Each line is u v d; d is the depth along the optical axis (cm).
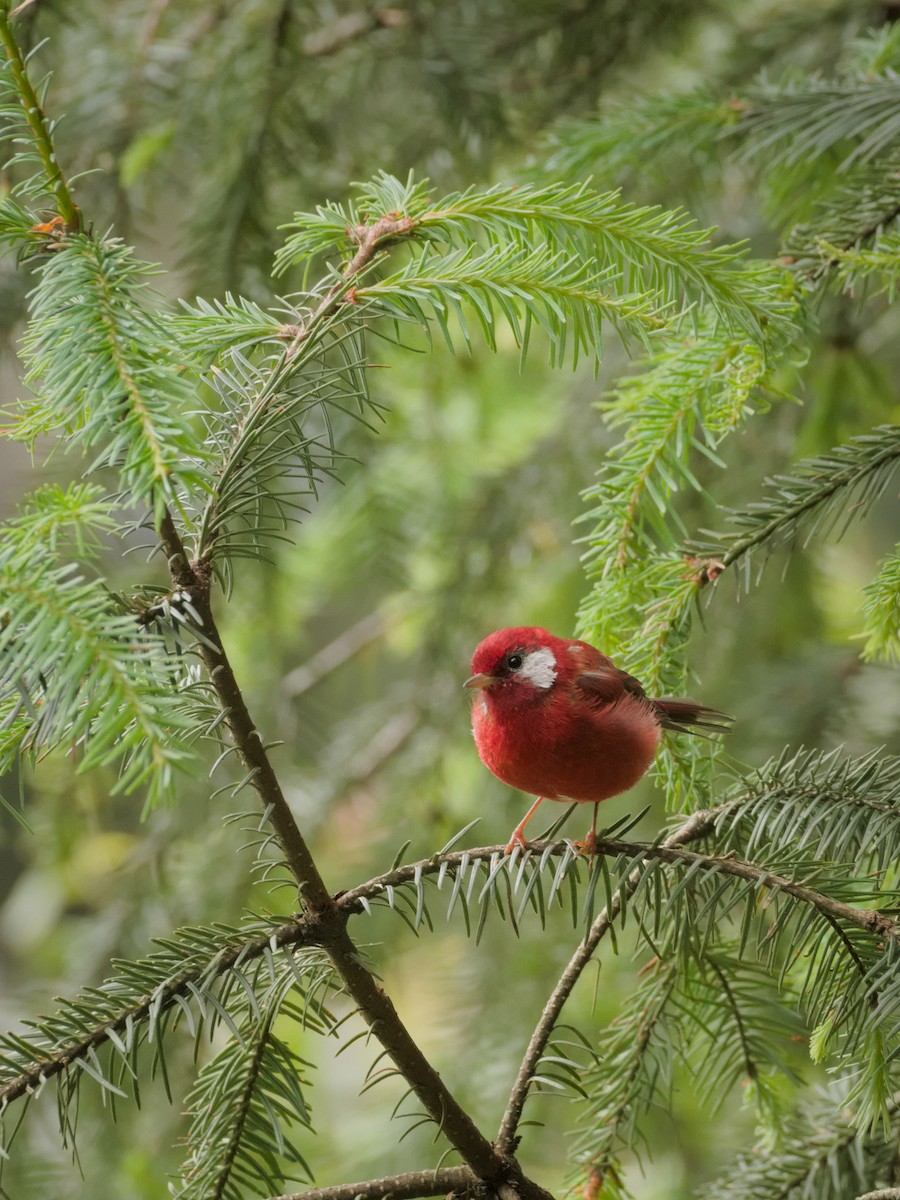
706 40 1005
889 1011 384
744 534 511
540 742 532
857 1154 470
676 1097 819
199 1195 397
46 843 948
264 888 874
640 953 609
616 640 555
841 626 1020
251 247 786
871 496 500
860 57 705
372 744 971
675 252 472
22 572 325
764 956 448
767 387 527
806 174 700
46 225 385
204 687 372
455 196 448
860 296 672
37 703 376
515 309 428
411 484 1009
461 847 911
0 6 357
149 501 336
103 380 344
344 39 874
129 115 840
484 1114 788
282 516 407
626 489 535
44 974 1179
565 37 872
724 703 911
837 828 417
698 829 436
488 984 850
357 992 388
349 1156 852
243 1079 402
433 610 959
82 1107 792
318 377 415
